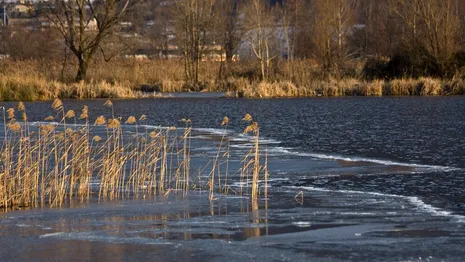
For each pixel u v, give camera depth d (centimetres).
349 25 13712
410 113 7181
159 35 17388
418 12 11656
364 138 5219
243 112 7638
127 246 2352
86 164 3488
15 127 3397
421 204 2983
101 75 11812
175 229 2589
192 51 12644
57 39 12962
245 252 2262
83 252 2284
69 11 11444
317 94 10269
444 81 10706
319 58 12344
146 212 2903
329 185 3469
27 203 3131
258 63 12656
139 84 11781
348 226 2597
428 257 2189
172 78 12338
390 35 13388
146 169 3562
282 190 3359
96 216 2836
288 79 11469
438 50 11438
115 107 8538
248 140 5247
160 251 2286
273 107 8250
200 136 5547
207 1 12838
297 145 4925
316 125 6175
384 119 6606
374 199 3106
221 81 11706
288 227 2595
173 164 4166
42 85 10244
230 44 14938
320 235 2467
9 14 15400
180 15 12888
